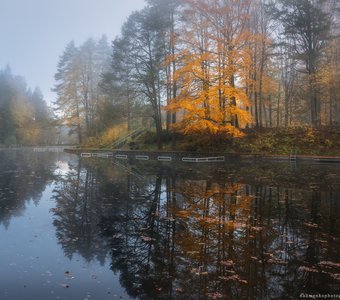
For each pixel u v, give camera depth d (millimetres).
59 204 10312
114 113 36156
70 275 5332
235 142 27297
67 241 6910
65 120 44375
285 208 9469
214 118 23516
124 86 34531
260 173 17109
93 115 44312
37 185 13953
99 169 20141
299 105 37000
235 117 27297
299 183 13695
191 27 24984
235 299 4516
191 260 5820
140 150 31344
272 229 7508
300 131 26891
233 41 22906
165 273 5348
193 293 4695
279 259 5797
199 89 24484
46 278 5207
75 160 27953
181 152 27250
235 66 23000
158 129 30906
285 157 23516
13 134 59906
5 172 18703
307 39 27016
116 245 6664
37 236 7242
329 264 5598
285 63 36844
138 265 5660
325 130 26203
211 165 21812
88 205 10172
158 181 14812
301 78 33688
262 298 4527
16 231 7578
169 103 27547
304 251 6156
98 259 5969
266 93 33500
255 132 28062
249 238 6918
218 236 7074
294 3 26266
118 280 5145
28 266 5652
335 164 21438
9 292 4723
